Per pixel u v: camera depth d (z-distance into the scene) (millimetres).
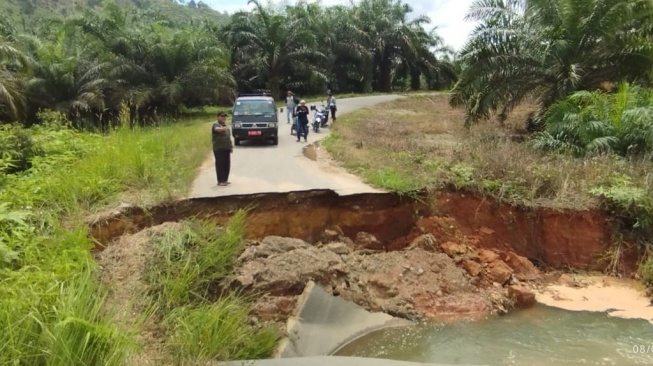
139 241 7812
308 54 43812
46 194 9125
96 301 5477
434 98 43188
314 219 10297
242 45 43219
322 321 7555
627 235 10359
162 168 11422
